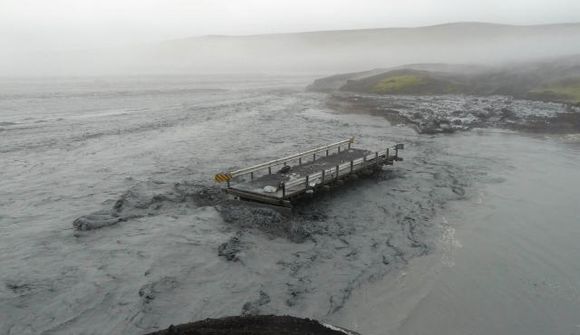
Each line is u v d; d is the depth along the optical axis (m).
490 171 26.05
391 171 25.78
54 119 42.00
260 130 38.75
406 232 17.17
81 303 11.81
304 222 17.80
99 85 88.31
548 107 47.62
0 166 25.41
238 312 11.69
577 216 19.02
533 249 15.85
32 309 11.50
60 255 14.52
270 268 14.03
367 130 39.66
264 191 18.58
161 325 11.01
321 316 11.66
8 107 50.19
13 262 13.99
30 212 18.45
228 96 68.62
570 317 11.86
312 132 38.25
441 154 30.36
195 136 35.38
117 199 20.00
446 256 15.16
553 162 28.17
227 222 17.36
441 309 12.08
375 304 12.27
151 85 90.50
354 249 15.59
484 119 43.56
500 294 12.88
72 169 25.17
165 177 23.73
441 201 20.80
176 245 15.23
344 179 21.95
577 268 14.52
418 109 49.75
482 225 17.94
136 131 36.91
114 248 14.97
